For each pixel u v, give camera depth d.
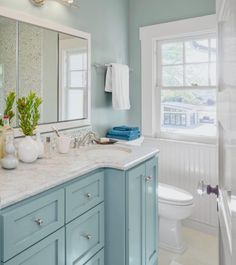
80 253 1.43
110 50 2.67
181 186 2.68
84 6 2.32
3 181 1.24
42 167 1.49
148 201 1.90
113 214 1.64
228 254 0.64
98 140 2.34
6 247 1.02
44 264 1.21
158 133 2.93
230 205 0.57
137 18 2.90
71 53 2.20
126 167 1.59
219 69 0.81
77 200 1.41
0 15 1.64
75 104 2.25
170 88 2.83
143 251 1.84
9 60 1.71
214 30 2.49
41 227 1.18
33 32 1.86
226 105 0.63
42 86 1.95
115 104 2.57
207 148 2.52
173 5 2.68
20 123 1.65
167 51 2.84
